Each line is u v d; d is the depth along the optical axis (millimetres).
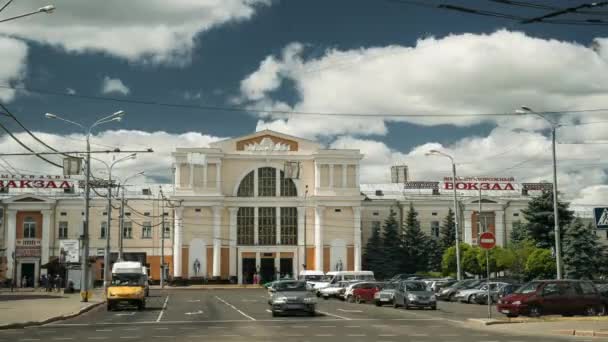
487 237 32500
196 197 98000
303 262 99312
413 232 100125
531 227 76125
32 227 98250
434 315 37812
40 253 97188
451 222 100375
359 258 99562
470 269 82688
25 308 44156
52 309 43062
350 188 100750
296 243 100125
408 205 105000
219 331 27656
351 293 56750
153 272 99875
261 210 100625
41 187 102375
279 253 99812
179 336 25562
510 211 102625
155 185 107500
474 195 107875
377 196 109250
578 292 35125
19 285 96000
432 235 104125
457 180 109000
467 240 102062
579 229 70375
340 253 99750
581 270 69438
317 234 99312
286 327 29484
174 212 98750
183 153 99000
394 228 100500
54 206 98938
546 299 34656
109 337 25531
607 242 91000
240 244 99625
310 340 23578
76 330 29219
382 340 23516
